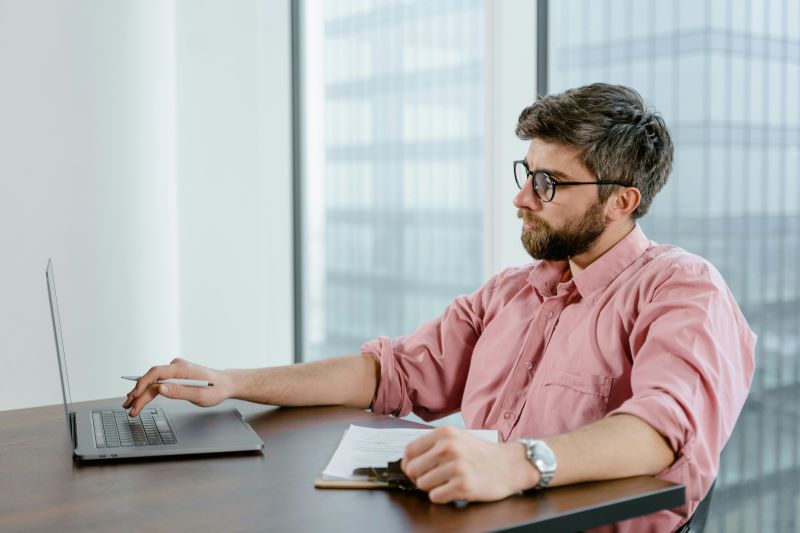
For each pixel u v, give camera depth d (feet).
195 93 12.10
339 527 3.33
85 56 10.45
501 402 5.53
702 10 7.31
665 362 4.42
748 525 7.13
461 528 3.29
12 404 10.03
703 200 7.41
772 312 6.91
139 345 11.17
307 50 12.49
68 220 10.39
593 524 3.52
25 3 9.95
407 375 6.00
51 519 3.47
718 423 4.28
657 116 5.30
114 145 10.77
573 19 8.43
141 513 3.52
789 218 6.73
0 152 9.86
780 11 6.71
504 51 8.70
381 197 11.16
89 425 4.87
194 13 12.00
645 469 3.94
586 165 5.10
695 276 4.85
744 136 7.04
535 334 5.49
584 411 5.02
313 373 5.61
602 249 5.31
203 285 12.25
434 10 10.09
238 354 12.46
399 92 10.73
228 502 3.65
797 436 6.74
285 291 12.77
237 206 12.35
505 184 8.79
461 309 6.20
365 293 11.59
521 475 3.63
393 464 3.83
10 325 10.00
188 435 4.62
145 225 11.18
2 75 9.83
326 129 12.16
